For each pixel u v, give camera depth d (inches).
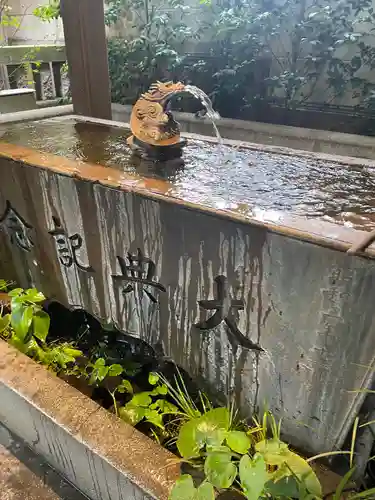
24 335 66.6
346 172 61.6
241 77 171.2
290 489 40.9
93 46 107.3
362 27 148.2
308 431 49.5
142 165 64.5
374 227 42.1
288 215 44.3
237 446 46.9
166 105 68.0
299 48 159.0
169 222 51.1
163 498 42.9
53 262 73.4
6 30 206.5
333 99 159.3
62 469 57.4
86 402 54.8
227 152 71.7
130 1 188.4
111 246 60.6
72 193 61.2
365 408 43.7
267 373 50.2
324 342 42.8
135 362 76.6
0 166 71.5
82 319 89.7
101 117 116.6
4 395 59.6
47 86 160.6
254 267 45.0
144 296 60.9
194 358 58.7
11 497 55.9
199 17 178.7
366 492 41.9
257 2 162.6
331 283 39.4
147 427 60.4
